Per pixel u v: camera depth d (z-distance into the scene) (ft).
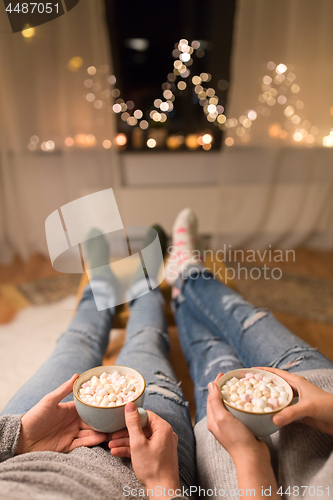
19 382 3.60
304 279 6.53
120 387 1.58
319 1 6.50
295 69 6.95
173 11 8.02
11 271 7.09
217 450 1.68
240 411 1.35
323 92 7.11
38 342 4.39
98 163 7.52
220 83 8.34
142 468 1.36
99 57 6.91
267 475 1.31
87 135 7.36
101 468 1.44
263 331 2.45
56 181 7.75
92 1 6.58
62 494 1.25
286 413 1.30
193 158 8.21
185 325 3.09
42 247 7.85
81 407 1.48
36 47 6.86
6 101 7.11
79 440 1.63
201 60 8.27
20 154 7.43
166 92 8.38
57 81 7.08
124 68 8.31
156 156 8.11
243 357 2.49
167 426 1.48
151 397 2.00
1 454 1.50
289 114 7.27
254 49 6.82
